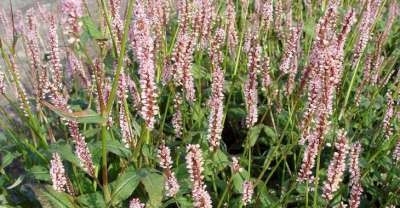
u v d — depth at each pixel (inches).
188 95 21.8
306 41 28.7
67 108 19.1
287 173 23.4
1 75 20.4
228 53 29.2
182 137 22.2
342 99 27.4
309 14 31.3
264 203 19.8
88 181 20.5
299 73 26.7
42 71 21.2
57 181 17.1
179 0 23.2
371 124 25.7
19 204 21.8
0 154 27.6
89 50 28.4
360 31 24.7
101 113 15.5
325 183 16.0
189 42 20.5
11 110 29.4
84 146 17.0
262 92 28.0
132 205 15.2
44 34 32.6
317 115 16.4
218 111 16.9
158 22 22.8
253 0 35.0
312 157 16.7
